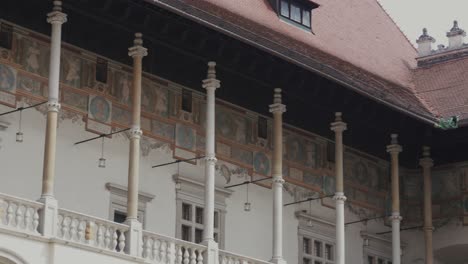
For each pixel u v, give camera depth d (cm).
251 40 4253
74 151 4194
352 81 4653
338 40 5350
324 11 5478
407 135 5181
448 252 5453
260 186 4847
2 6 4003
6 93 4034
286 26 5031
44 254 3703
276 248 4481
